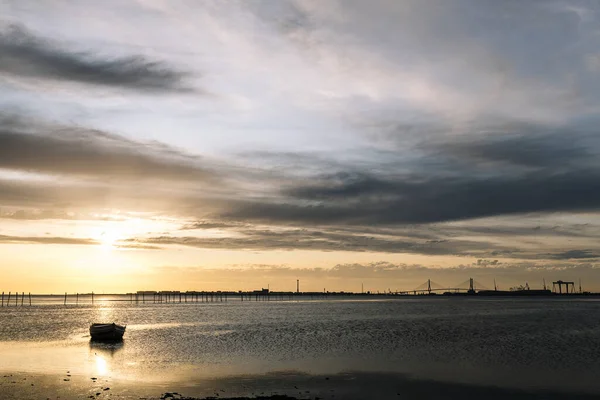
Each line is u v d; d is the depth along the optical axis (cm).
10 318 14925
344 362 5569
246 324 11706
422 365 5347
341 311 19288
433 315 15375
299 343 7438
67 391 4194
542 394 4125
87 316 16062
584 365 5259
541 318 13038
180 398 3953
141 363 5619
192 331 9825
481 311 18100
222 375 4869
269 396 4019
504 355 5975
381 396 4081
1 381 4606
